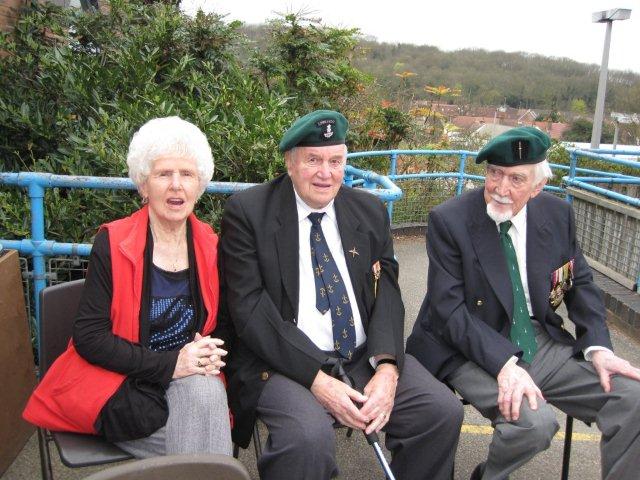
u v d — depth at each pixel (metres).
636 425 2.11
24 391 2.58
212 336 2.22
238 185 2.70
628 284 5.03
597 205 5.67
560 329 2.46
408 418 2.15
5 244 2.65
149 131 1.98
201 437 1.87
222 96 4.14
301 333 2.13
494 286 2.34
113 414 1.86
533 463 2.85
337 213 2.30
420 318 2.56
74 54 4.57
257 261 2.19
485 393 2.26
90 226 3.29
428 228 2.50
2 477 2.43
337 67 7.89
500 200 2.29
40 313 2.05
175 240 2.05
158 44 4.89
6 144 4.02
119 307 1.92
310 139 2.11
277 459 1.93
